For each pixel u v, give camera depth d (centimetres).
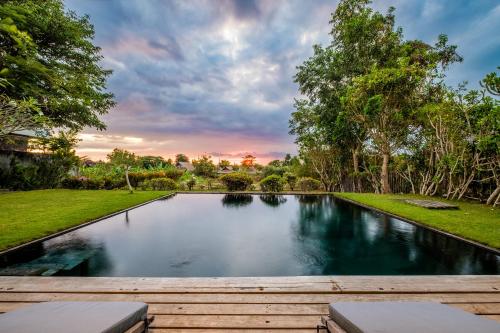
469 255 412
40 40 1081
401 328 114
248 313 194
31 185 1244
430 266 372
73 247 438
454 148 1028
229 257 411
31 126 405
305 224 653
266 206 955
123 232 544
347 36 1401
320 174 1834
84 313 127
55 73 927
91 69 1284
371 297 220
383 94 1198
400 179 1398
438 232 527
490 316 194
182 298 217
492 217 632
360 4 1452
